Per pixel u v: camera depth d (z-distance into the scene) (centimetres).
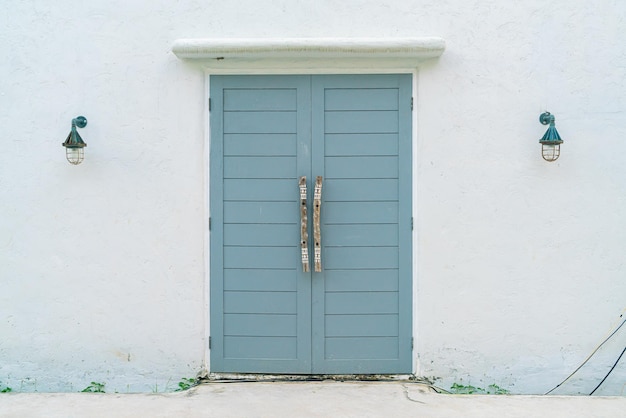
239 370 499
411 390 478
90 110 496
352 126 498
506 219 492
